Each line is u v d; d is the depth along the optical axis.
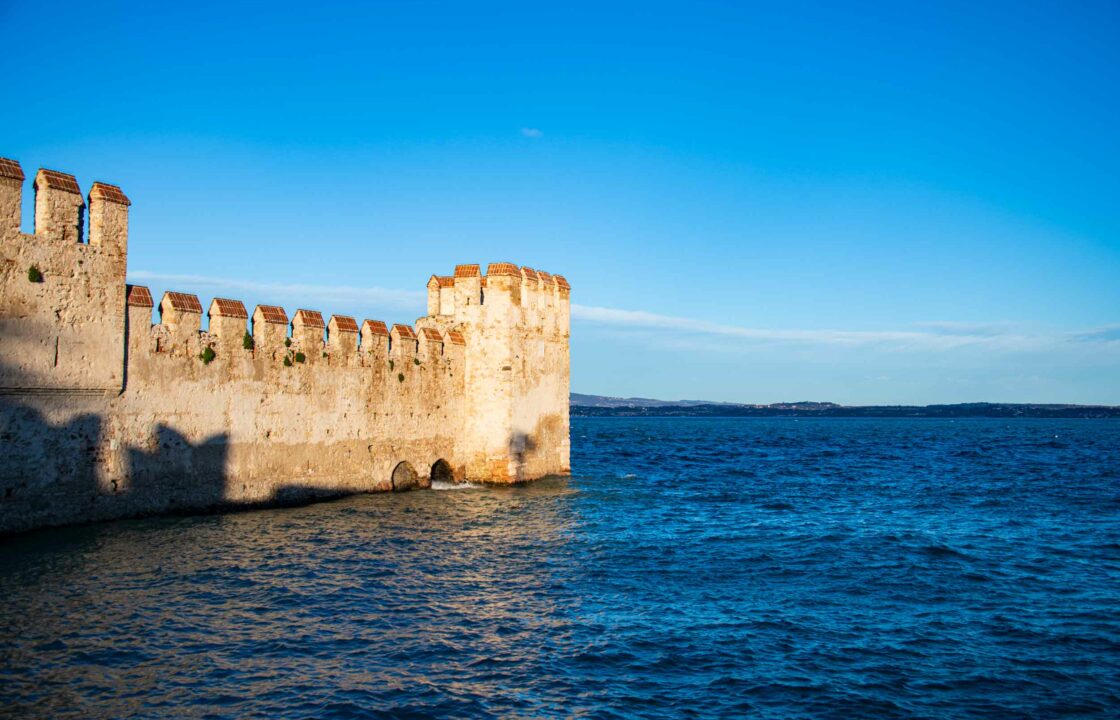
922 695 16.36
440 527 32.09
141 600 20.17
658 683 16.72
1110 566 28.14
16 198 24.67
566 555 28.27
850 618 21.44
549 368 49.03
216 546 26.09
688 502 44.28
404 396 40.69
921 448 114.56
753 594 23.75
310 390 35.50
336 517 32.91
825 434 176.38
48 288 25.44
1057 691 16.64
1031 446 123.19
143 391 28.58
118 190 27.78
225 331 31.66
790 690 16.48
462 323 44.72
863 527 36.47
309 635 18.59
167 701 14.77
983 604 22.98
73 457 26.48
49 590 20.44
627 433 174.00
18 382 24.61
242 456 32.41
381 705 15.16
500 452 44.00
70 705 14.35
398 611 20.77
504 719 14.85
